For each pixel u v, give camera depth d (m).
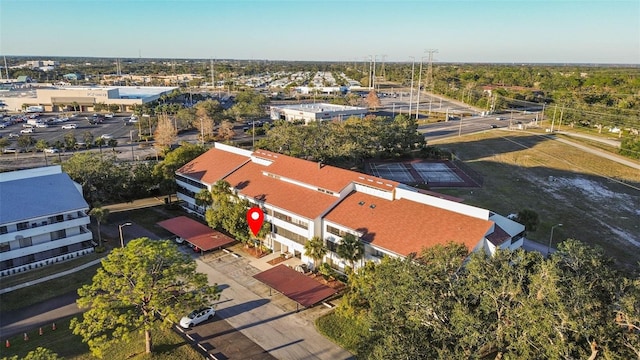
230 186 68.25
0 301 49.81
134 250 39.31
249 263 59.78
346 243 50.16
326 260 58.41
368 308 40.56
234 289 53.34
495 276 30.59
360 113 183.00
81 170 74.56
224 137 142.88
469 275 31.97
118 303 38.25
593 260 30.98
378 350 30.92
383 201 57.44
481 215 49.94
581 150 125.88
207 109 165.88
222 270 57.84
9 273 55.50
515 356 28.94
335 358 41.44
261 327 46.16
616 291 29.66
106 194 77.88
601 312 28.80
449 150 129.75
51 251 59.09
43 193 61.81
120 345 42.59
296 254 60.94
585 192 92.62
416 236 50.34
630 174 105.00
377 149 114.25
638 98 160.00
